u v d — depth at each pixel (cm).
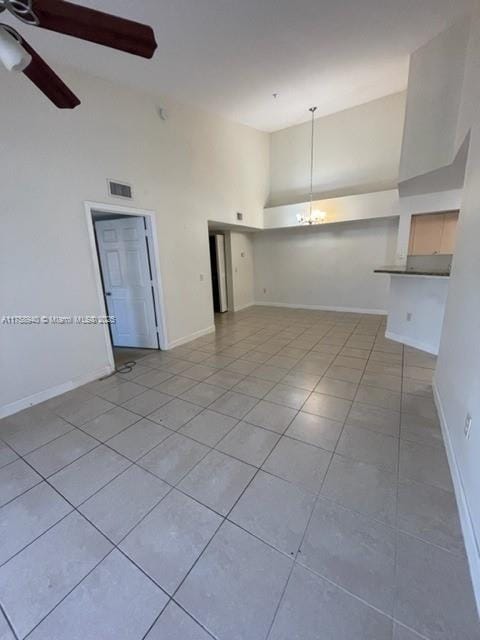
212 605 116
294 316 624
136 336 438
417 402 262
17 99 246
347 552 134
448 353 222
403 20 261
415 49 309
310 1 236
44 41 243
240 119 508
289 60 323
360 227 602
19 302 260
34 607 118
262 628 109
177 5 230
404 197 404
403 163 339
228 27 261
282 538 142
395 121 516
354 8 246
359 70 358
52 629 111
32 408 270
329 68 348
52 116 270
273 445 210
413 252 420
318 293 680
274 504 161
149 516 156
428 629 106
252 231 709
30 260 265
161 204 391
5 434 231
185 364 369
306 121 556
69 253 293
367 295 621
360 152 555
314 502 162
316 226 636
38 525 153
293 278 707
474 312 160
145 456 202
